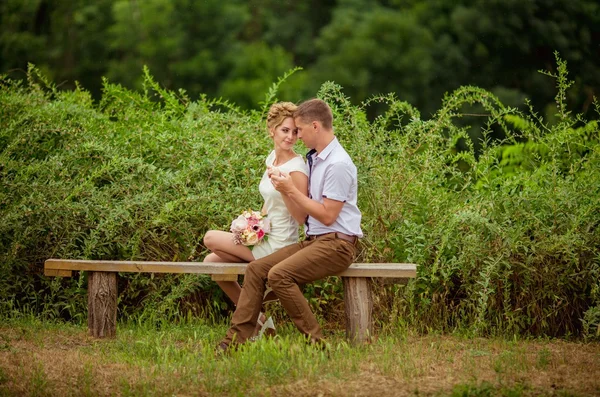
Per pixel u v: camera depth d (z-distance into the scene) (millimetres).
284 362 6238
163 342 7398
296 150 8375
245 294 6812
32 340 7301
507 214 8070
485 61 22750
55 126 9273
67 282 8523
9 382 5875
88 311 7445
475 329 7668
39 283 8766
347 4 25078
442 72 22672
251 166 8672
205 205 8430
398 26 22906
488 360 6664
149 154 9312
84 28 26766
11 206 8586
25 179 8648
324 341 6617
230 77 24297
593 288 7758
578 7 22469
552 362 6559
